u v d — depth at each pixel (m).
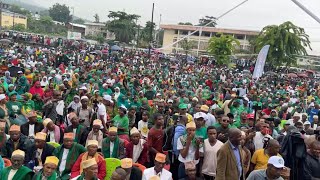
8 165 8.07
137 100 17.34
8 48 45.28
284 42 55.22
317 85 42.84
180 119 9.81
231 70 51.94
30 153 8.84
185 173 8.27
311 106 20.61
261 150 8.36
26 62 31.59
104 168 8.30
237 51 78.44
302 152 7.81
